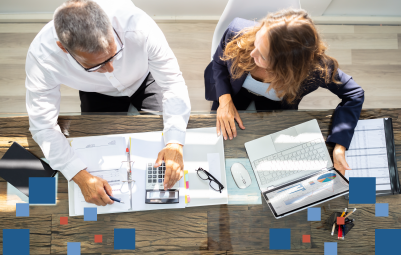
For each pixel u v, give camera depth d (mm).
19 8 2229
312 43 999
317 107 2273
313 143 1269
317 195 1187
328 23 2387
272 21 1022
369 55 2367
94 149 1209
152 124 1274
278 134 1280
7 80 2240
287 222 1183
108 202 1147
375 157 1252
